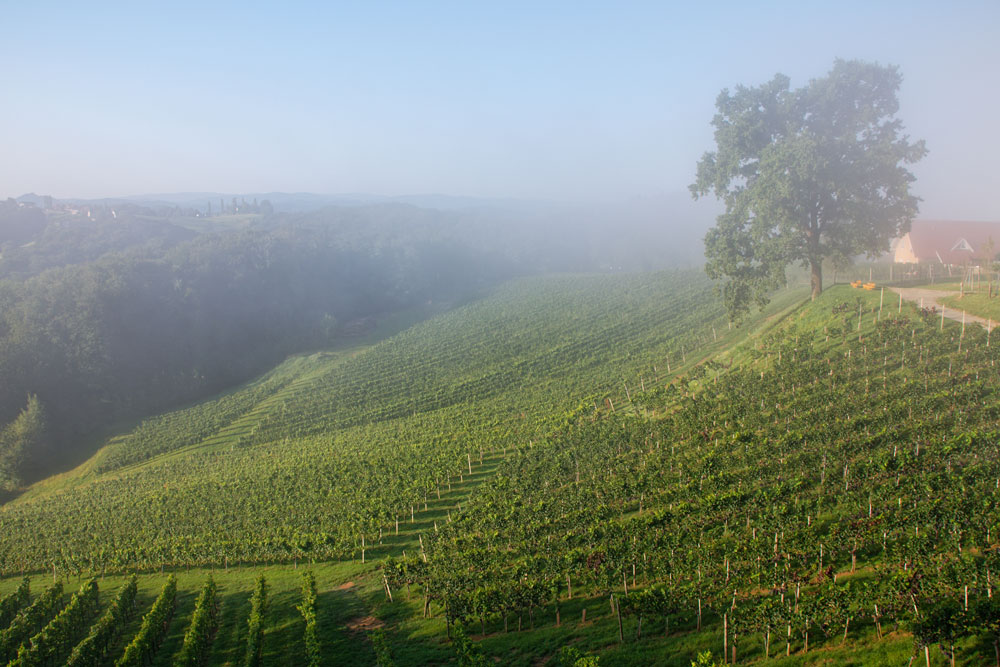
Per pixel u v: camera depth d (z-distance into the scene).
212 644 34.34
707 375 69.06
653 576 32.12
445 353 122.62
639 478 42.62
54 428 97.62
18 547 59.09
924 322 56.03
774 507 34.34
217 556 48.31
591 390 80.56
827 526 32.44
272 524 53.75
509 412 80.62
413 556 42.78
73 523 63.91
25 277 157.62
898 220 66.06
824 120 67.06
